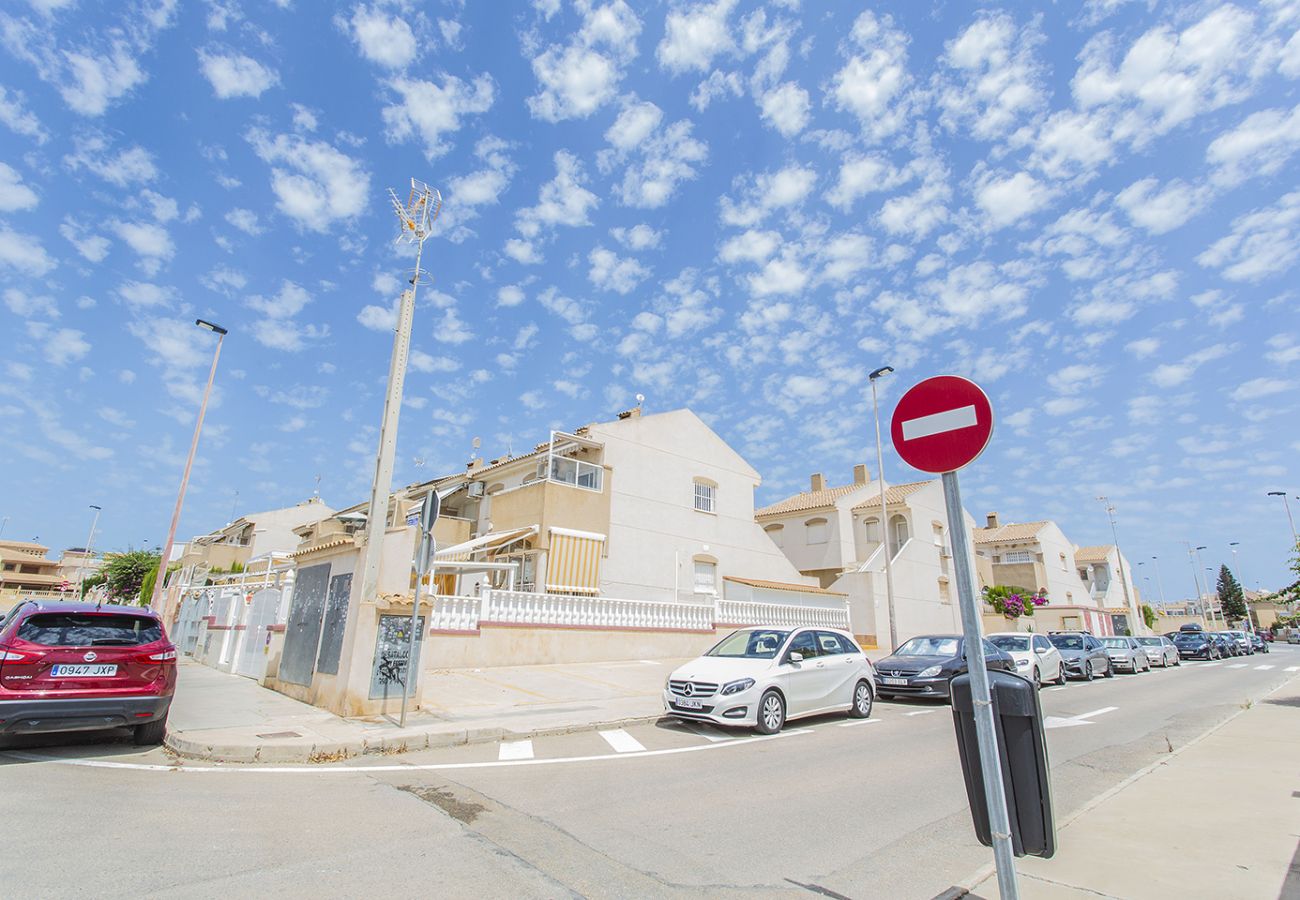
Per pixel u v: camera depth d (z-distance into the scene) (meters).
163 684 8.76
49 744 8.91
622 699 13.25
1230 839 5.59
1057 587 52.78
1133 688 19.44
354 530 22.30
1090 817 6.27
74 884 4.40
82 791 6.64
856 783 7.70
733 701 10.49
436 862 4.97
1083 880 4.73
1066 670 21.67
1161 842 5.52
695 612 21.36
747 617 23.22
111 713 8.23
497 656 16.62
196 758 8.38
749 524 30.02
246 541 47.47
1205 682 21.55
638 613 19.78
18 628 8.13
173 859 4.89
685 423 28.36
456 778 7.59
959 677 4.07
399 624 11.42
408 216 12.79
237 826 5.68
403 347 12.29
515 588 22.44
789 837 5.79
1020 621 41.72
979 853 5.44
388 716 10.77
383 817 6.05
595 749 9.37
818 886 4.75
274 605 15.84
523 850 5.29
